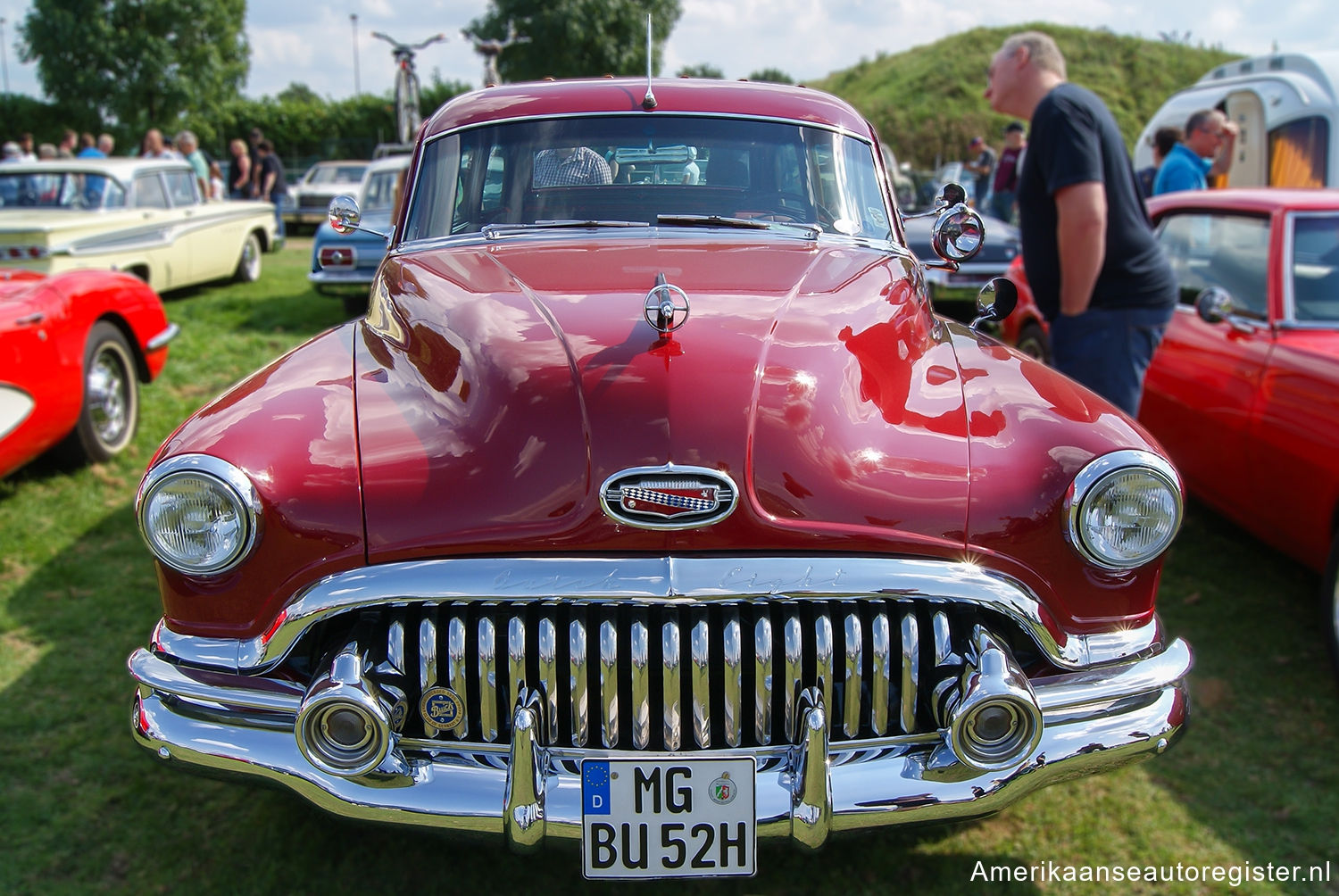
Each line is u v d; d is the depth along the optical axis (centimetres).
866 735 210
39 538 425
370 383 238
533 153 312
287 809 271
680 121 317
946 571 203
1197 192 489
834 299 247
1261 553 432
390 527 202
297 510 204
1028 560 210
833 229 304
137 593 385
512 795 194
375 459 210
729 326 226
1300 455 354
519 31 3064
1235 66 1025
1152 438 222
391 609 205
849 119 332
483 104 328
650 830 198
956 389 239
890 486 207
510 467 204
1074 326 386
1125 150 371
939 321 301
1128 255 373
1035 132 370
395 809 199
